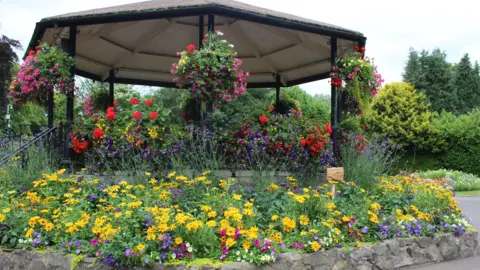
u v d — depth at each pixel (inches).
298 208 169.5
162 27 291.6
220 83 208.5
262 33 309.1
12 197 178.1
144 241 137.3
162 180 195.3
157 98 747.4
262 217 167.9
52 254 141.5
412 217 187.8
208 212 156.3
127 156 213.2
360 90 259.6
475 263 183.2
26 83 228.4
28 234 145.0
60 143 236.1
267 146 222.7
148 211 149.3
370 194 226.1
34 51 251.3
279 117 233.5
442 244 187.6
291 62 345.1
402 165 794.2
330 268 150.4
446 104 1163.3
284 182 212.5
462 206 416.2
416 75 1186.0
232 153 221.6
